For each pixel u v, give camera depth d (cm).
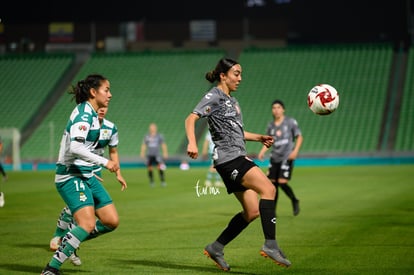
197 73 11256
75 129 1617
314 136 9662
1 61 11856
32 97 11006
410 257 1942
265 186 1680
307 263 1867
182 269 1814
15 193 4841
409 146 9238
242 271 1772
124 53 11806
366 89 10394
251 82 10844
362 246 2158
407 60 10962
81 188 1686
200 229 2697
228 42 11812
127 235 2522
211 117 1712
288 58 11281
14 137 9300
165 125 10256
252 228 2634
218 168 1727
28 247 2262
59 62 11706
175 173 7569
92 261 1955
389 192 4462
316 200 3991
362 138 9525
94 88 1705
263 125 9962
